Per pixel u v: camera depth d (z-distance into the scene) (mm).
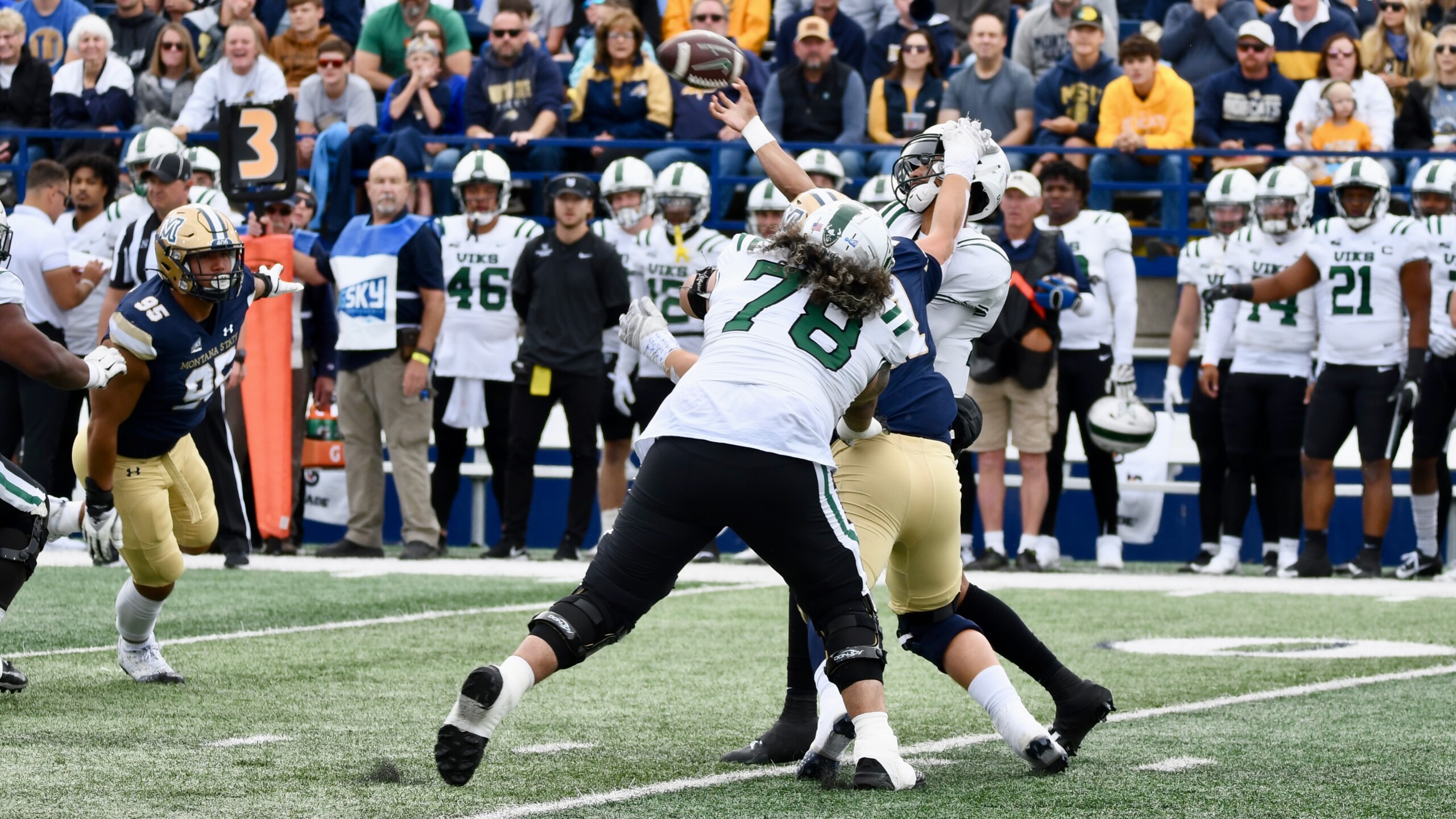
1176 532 46219
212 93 49344
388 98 49750
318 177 47281
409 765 15625
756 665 22828
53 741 16719
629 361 39688
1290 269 37469
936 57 49062
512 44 49406
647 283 40156
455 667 22391
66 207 44469
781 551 13938
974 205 16797
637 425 40781
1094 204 49031
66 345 39750
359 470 38938
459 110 50281
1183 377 48344
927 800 14172
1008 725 15359
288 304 38875
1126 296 38531
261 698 19656
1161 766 15875
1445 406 38281
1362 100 48969
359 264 37688
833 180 40375
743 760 16062
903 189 16297
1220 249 40344
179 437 20234
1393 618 29234
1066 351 39094
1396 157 48062
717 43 17875
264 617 27531
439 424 40625
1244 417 38812
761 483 13594
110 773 15086
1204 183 48594
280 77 49594
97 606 28594
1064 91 48781
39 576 33375
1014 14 55438
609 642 13836
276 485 39156
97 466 19406
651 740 17281
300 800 14008
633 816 13477
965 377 16453
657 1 53469
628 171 40031
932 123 48938
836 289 13961
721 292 14430
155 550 20016
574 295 38438
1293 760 16234
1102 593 33125
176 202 33000
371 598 30219
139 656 20797
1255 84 49062
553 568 36469
